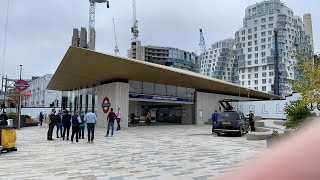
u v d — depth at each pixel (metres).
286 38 119.00
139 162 9.35
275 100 34.78
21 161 9.57
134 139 17.08
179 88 34.38
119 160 9.75
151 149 12.60
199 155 10.85
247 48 125.81
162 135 19.92
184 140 16.59
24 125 31.33
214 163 9.09
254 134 16.83
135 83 29.45
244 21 131.88
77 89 41.00
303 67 11.23
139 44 136.62
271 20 120.19
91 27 94.50
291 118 11.20
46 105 68.06
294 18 125.62
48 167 8.52
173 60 150.25
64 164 9.01
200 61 154.38
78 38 87.19
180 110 38.06
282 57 116.06
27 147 13.34
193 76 28.25
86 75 27.47
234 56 146.00
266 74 118.69
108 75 26.66
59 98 69.88
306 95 10.78
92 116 15.09
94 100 33.09
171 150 12.28
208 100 38.03
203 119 36.69
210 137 18.77
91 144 14.55
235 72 144.38
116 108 27.11
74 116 15.52
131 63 22.50
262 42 121.56
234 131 19.39
